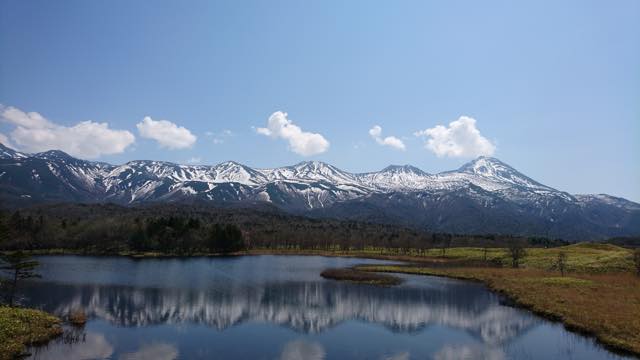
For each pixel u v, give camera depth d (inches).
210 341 1941.4
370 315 2554.1
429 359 1721.2
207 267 5270.7
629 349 1736.0
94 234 7431.1
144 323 2260.1
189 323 2284.7
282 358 1711.4
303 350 1828.2
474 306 2849.4
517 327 2244.1
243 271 4901.6
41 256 6358.3
